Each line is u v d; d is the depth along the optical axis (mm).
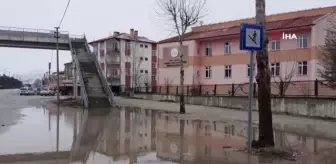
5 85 154000
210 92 35219
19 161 9352
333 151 10516
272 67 33906
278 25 33719
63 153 10453
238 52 37438
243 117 21531
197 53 41062
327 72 21406
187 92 36250
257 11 9938
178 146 11508
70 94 74000
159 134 14523
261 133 10125
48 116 23156
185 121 19688
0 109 29719
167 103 34906
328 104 19984
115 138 13461
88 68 41312
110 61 68750
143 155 10023
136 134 14547
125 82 69375
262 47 9648
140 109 29047
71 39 53562
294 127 16531
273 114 22516
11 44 52531
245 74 36719
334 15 30641
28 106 34031
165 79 43938
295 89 25547
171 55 43344
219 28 45688
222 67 38969
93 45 73938
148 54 74375
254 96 25891
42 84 134500
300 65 32125
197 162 8961
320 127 16531
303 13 37031
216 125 17734
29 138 13469
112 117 22344
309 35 31609
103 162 9141
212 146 11414
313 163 8797
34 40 52562
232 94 29672
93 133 14914
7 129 16234
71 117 22453
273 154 9547
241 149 10586
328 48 21500
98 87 36719
